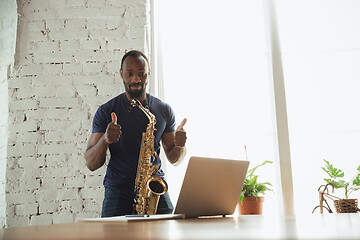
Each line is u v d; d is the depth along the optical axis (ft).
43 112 9.86
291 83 11.32
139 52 9.27
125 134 8.76
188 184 5.08
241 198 9.16
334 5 11.59
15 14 10.47
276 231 1.95
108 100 9.88
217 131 11.02
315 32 11.50
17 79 10.05
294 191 10.80
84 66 10.06
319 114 11.16
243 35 11.52
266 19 11.55
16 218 9.43
